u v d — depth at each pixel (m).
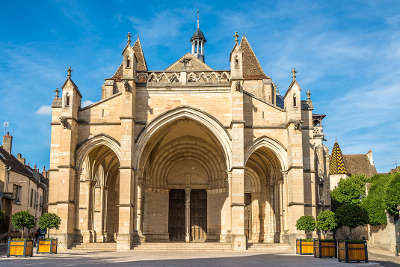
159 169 42.72
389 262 23.39
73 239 31.86
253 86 44.50
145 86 34.31
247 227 42.06
